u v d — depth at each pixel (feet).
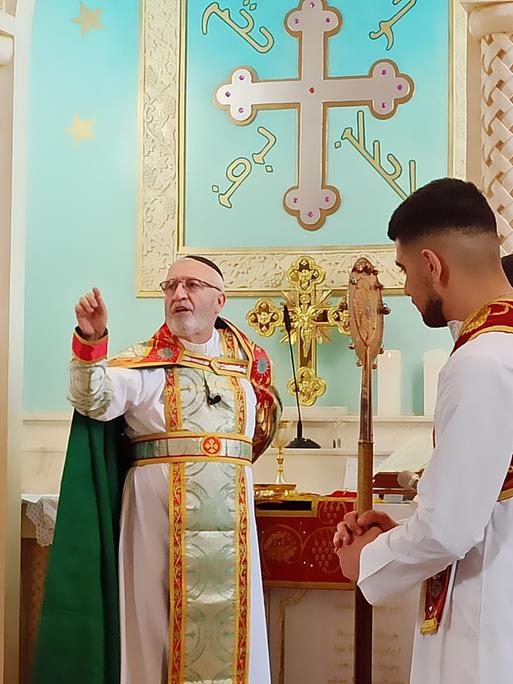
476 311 7.63
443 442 7.19
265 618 12.82
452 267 7.77
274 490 14.01
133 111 19.49
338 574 13.14
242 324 18.98
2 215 12.96
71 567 11.92
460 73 18.92
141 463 12.35
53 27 19.57
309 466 17.46
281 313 18.43
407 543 7.36
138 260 19.25
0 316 12.84
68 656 11.77
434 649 7.59
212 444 12.32
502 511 7.39
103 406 11.87
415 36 19.13
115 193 19.43
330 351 18.65
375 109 19.12
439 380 7.47
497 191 11.91
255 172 19.34
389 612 13.00
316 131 19.24
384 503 12.87
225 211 19.33
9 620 12.71
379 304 10.62
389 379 18.01
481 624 7.29
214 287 12.66
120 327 19.24
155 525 12.13
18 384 13.01
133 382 12.21
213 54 19.58
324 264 18.88
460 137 18.84
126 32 19.60
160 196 19.34
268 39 19.52
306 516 13.26
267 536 13.33
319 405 18.58
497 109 11.96
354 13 19.34
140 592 12.02
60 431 18.65
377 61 19.21
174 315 12.48
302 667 13.33
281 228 19.19
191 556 12.03
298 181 19.21
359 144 19.15
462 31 18.95
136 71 19.54
